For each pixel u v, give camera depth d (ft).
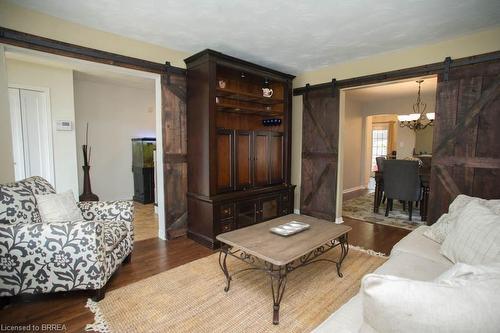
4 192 6.70
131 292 7.36
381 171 15.94
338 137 13.44
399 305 2.35
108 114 18.08
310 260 7.61
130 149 19.30
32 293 6.66
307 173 14.82
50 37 8.36
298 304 6.82
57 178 14.46
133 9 7.93
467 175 9.64
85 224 6.65
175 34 9.70
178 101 11.60
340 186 13.87
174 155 11.64
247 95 12.45
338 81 13.15
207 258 9.70
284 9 7.87
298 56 12.02
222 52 11.48
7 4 7.61
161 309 6.63
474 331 2.21
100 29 9.29
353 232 12.57
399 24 8.78
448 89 9.92
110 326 5.99
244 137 12.28
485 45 9.21
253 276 8.28
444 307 2.28
